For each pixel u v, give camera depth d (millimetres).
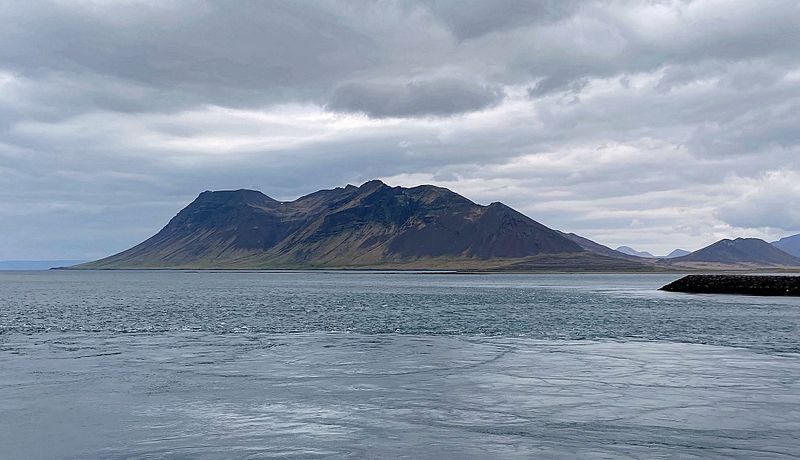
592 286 174250
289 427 18750
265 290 145750
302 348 36906
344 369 29078
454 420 19547
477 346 37750
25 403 21938
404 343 39406
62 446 16938
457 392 23750
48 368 29484
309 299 102375
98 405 21625
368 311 72750
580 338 42875
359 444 16984
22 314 68625
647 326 52250
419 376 27172
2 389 24406
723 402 21953
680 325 53031
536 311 72250
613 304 86062
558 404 21719
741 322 55781
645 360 31797
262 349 36500
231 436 17797
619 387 24672
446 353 34562
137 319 61281
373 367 29641
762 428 18594
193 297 110812
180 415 20203
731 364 30422
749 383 25469
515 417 19922
